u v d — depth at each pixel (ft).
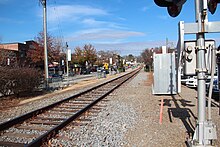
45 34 84.84
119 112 38.22
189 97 57.16
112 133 26.27
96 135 25.58
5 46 222.89
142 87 86.48
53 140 23.70
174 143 22.50
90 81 130.41
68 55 109.40
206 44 17.87
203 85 17.84
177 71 23.32
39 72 67.46
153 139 23.86
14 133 26.40
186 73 18.22
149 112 38.11
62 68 244.83
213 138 17.83
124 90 75.10
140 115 35.76
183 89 78.18
